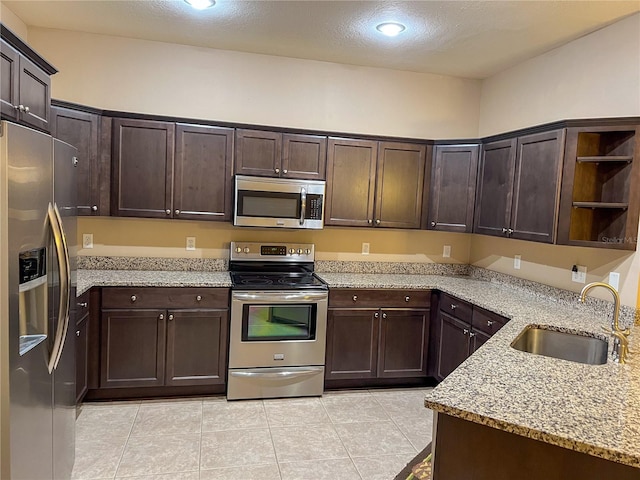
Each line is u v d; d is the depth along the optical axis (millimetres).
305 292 3379
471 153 3689
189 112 3719
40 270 1800
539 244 3369
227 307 3305
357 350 3574
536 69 3543
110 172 3324
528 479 1375
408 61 3812
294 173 3623
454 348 3404
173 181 3430
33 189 1692
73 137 3154
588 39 3047
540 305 3062
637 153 2564
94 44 3512
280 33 3303
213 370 3324
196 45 3662
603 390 1597
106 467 2420
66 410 2156
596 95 2973
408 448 2744
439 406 1431
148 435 2771
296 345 3398
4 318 1530
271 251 3846
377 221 3832
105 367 3148
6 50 1743
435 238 4281
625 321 2625
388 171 3816
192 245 3779
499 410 1398
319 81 3934
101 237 3621
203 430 2861
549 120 3395
